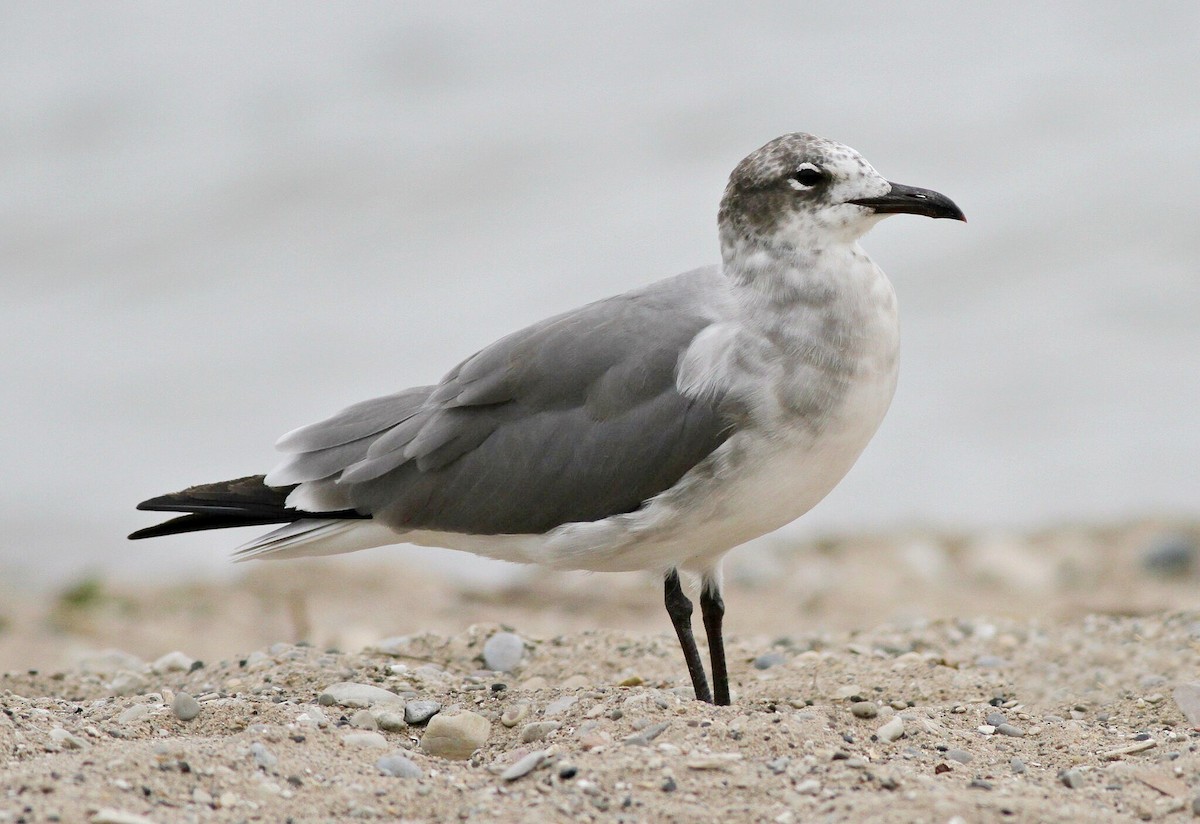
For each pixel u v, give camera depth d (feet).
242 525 31.14
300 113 104.47
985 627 36.58
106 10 124.67
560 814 22.40
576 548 28.94
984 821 21.63
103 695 32.55
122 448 64.03
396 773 24.43
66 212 90.99
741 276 29.04
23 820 20.95
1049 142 91.09
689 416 28.04
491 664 33.83
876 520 56.44
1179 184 83.05
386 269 81.66
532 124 100.68
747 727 25.53
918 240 80.43
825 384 27.78
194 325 76.23
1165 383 65.87
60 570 54.03
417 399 31.04
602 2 123.13
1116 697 30.60
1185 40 104.37
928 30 112.16
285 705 28.09
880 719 27.91
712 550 29.55
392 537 30.40
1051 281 75.51
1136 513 55.06
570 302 75.15
